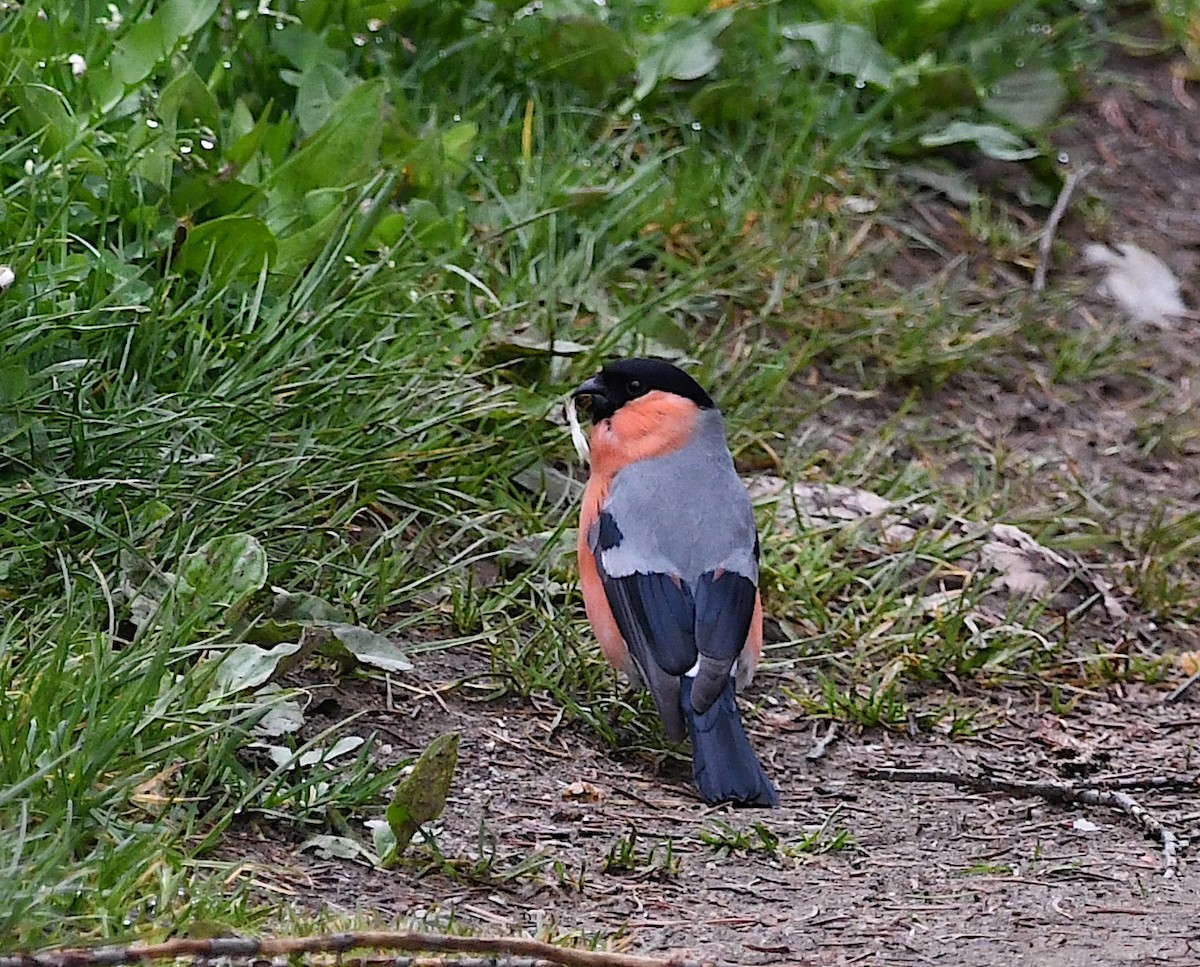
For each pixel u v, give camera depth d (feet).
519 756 28.27
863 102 46.70
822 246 42.98
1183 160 49.49
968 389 42.27
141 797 23.30
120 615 26.94
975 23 48.57
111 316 31.37
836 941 22.71
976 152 47.26
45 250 32.42
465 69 43.24
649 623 28.89
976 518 37.83
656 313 38.55
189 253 33.81
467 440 34.37
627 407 31.30
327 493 31.22
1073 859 26.40
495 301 37.09
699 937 22.72
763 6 44.83
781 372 39.04
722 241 41.22
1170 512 39.88
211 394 30.68
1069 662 34.19
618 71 43.80
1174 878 25.76
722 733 27.66
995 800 28.84
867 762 29.96
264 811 24.26
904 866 25.82
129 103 35.86
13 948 18.84
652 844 26.00
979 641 33.53
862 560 35.65
